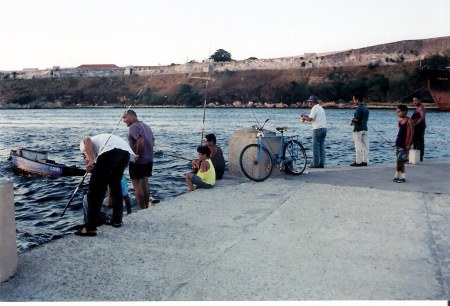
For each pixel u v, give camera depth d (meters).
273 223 6.08
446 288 4.09
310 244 5.25
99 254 4.85
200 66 151.62
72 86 157.25
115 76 160.00
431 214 6.55
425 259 4.80
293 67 142.50
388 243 5.30
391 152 31.62
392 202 7.26
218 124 73.94
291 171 9.73
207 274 4.36
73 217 12.70
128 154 5.81
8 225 4.17
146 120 87.38
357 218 6.33
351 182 8.90
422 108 12.45
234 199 7.45
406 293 3.98
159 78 155.75
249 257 4.82
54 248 5.02
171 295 3.91
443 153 30.28
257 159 9.02
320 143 11.19
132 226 5.91
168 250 5.01
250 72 146.50
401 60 126.81
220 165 9.28
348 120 81.81
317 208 6.87
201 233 5.63
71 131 59.16
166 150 33.53
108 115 112.12
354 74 131.50
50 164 20.20
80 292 3.93
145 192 8.38
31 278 4.20
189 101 142.25
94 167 5.53
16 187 17.80
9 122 82.69
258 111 124.81
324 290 4.03
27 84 160.75
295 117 95.88
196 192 7.98
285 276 4.33
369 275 4.37
